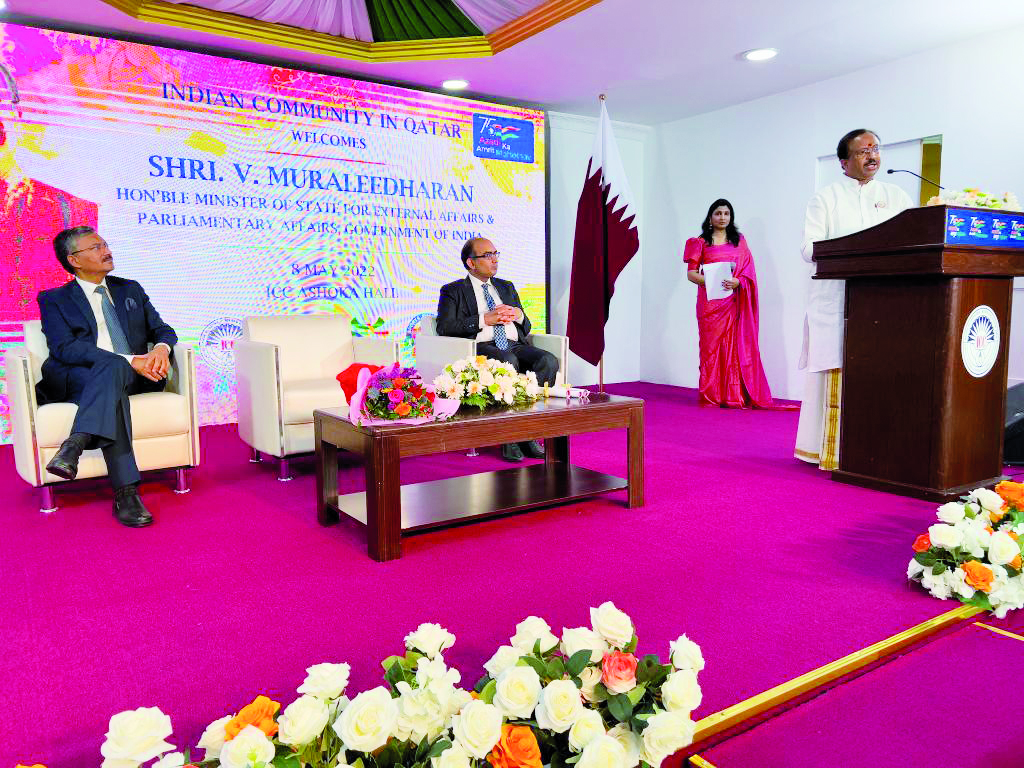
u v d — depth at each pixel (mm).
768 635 1930
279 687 1711
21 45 4641
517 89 6480
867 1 4559
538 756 1069
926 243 2967
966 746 1410
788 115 6500
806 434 3980
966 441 3201
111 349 3438
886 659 1814
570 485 3221
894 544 2660
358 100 5918
